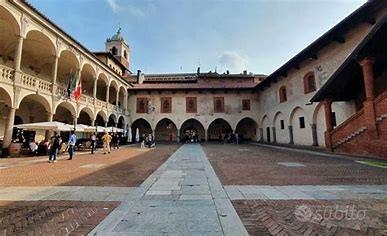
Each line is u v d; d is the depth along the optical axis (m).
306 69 23.30
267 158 13.95
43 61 23.41
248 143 32.16
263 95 34.72
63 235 3.63
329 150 17.00
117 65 37.38
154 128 35.62
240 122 38.97
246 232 3.63
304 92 23.62
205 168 10.22
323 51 20.69
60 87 19.42
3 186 7.06
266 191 6.19
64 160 13.95
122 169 10.35
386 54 13.86
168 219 4.18
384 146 12.62
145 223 4.01
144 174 9.03
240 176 8.35
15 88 14.97
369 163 11.11
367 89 13.68
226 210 4.66
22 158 14.88
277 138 30.19
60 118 28.62
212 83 38.47
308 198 5.52
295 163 11.64
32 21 16.27
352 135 14.94
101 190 6.48
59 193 6.20
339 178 7.84
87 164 12.09
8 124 14.90
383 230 3.72
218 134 38.41
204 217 4.27
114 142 25.00
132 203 5.20
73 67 24.84
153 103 36.34
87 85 31.92
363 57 13.88
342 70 15.16
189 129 38.59
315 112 22.00
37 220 4.29
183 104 36.31
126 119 34.03
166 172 9.27
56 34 18.56
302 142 24.30
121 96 35.81
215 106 36.34
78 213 4.66
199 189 6.45
